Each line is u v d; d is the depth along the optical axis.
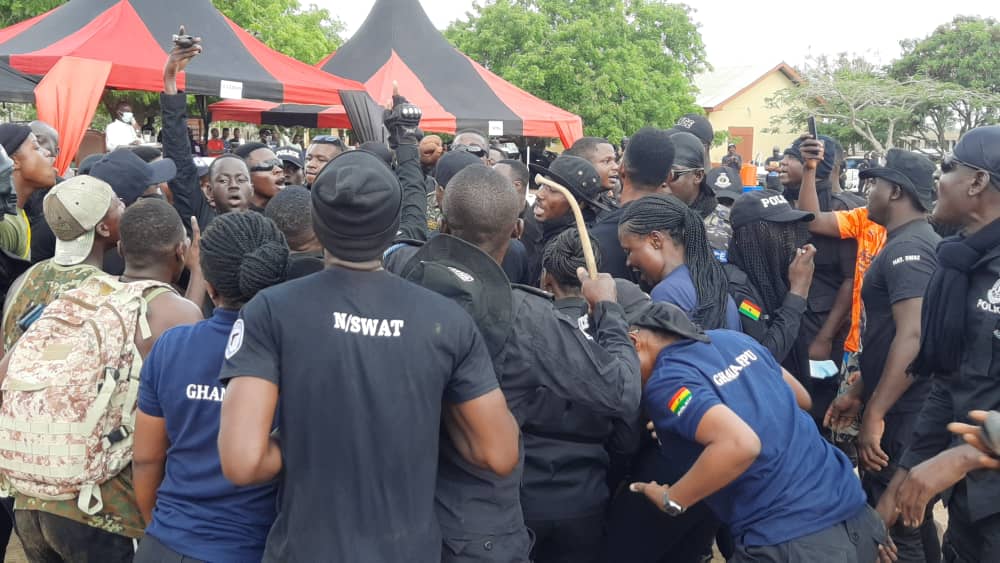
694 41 30.91
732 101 44.88
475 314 2.30
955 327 2.78
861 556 2.55
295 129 27.72
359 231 1.97
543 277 3.13
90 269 2.98
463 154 4.50
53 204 2.95
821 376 4.40
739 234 3.90
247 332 1.94
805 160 4.56
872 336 3.86
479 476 2.34
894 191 3.74
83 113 6.37
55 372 2.56
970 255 2.72
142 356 2.64
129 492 2.62
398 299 2.01
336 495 1.93
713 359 2.60
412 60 10.27
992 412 2.33
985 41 40.94
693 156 4.24
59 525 2.60
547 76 26.98
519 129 10.38
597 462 2.85
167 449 2.40
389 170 2.06
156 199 2.93
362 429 1.93
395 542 1.96
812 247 3.73
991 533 2.58
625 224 3.35
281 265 2.38
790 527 2.50
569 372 2.46
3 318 3.06
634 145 3.95
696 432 2.43
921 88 39.41
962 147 2.75
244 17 21.91
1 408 2.62
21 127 4.18
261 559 2.24
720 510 2.65
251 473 1.85
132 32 6.97
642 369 2.67
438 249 2.41
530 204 5.53
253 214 2.46
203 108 15.07
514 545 2.37
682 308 3.18
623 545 3.21
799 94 40.41
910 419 3.72
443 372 2.02
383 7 10.59
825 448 2.70
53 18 7.44
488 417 2.07
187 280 3.73
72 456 2.53
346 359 1.93
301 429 1.92
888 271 3.67
